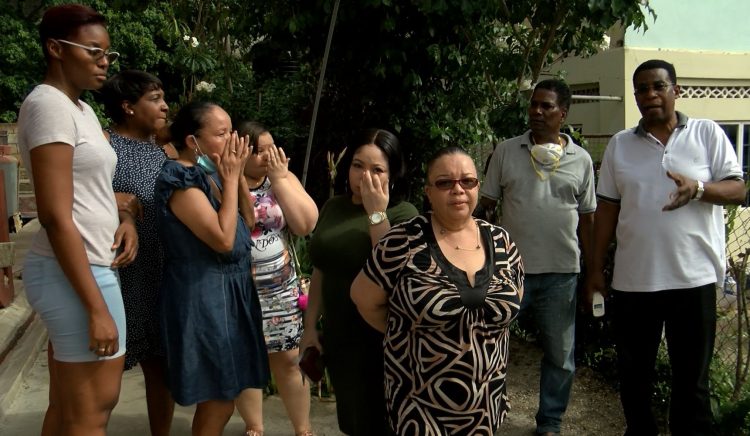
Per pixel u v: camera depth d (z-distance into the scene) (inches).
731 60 325.1
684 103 319.6
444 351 82.5
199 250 94.2
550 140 131.6
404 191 103.5
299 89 265.4
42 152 79.1
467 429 84.5
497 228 92.0
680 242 114.3
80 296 81.7
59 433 101.6
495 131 195.0
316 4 186.4
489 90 211.3
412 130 212.4
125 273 107.1
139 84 114.1
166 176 92.9
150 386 115.4
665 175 115.3
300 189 118.3
